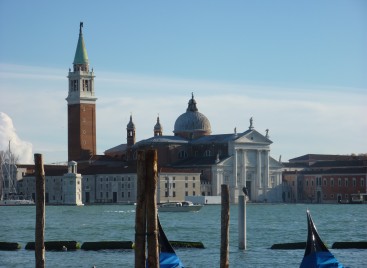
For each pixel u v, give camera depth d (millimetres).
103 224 187750
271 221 199250
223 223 77875
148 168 63781
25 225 183250
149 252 64000
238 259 102188
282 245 112938
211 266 97062
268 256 104875
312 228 78688
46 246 110500
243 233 110188
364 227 170750
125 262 99438
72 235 150000
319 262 77500
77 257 103625
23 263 98500
